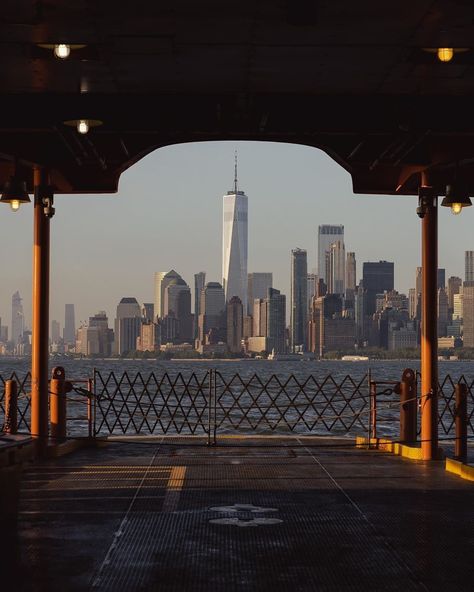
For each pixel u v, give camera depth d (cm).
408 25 862
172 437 1888
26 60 993
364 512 1039
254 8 823
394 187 1549
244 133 1391
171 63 1005
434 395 1545
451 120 1163
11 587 717
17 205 1388
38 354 1555
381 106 1164
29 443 1017
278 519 995
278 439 1855
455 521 987
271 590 711
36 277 1555
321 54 968
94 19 852
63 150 1441
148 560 808
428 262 1552
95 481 1277
